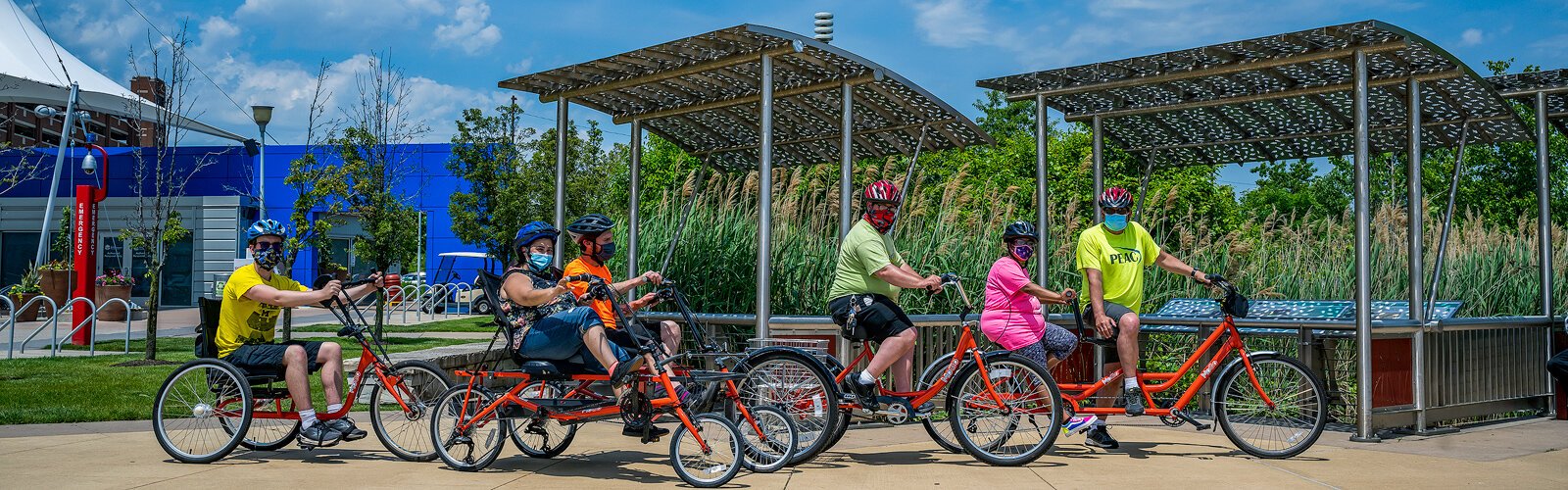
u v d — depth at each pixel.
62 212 26.97
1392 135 9.01
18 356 11.86
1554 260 10.32
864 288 6.09
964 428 6.00
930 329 7.89
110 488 5.06
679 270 9.12
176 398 6.05
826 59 7.32
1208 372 6.34
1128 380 6.34
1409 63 7.29
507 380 7.72
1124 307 6.46
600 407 5.62
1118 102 8.58
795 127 9.05
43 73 26.91
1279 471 5.72
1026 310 6.34
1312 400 6.30
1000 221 10.30
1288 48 7.02
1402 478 5.57
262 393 6.06
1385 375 7.13
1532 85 8.59
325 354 5.97
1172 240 11.56
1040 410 5.96
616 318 5.96
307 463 5.86
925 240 9.71
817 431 5.95
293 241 16.20
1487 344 7.95
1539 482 5.49
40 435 6.77
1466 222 11.36
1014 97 8.41
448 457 5.73
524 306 5.66
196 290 27.03
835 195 9.66
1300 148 9.29
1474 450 6.52
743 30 6.75
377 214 17.23
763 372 5.95
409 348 13.22
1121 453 6.32
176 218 16.34
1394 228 10.59
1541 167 8.61
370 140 17.69
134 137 28.39
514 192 22.33
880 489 5.21
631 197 9.05
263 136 19.61
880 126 8.79
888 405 6.03
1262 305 8.12
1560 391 8.30
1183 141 9.27
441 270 30.33
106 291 19.91
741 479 5.46
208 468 5.62
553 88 8.24
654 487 5.29
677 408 5.34
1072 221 10.75
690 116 9.02
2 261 27.62
